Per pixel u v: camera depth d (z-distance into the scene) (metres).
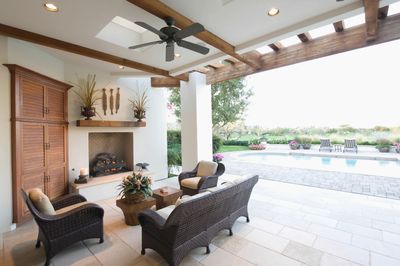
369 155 9.11
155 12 2.42
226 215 2.68
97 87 4.94
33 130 3.48
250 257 2.29
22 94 3.26
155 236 2.21
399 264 2.13
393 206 3.67
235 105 9.56
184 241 2.12
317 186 4.93
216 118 9.52
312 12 2.69
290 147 12.94
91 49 3.65
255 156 11.41
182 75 5.55
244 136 15.32
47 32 3.03
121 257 2.35
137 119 5.62
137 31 3.74
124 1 2.35
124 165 5.54
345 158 9.56
